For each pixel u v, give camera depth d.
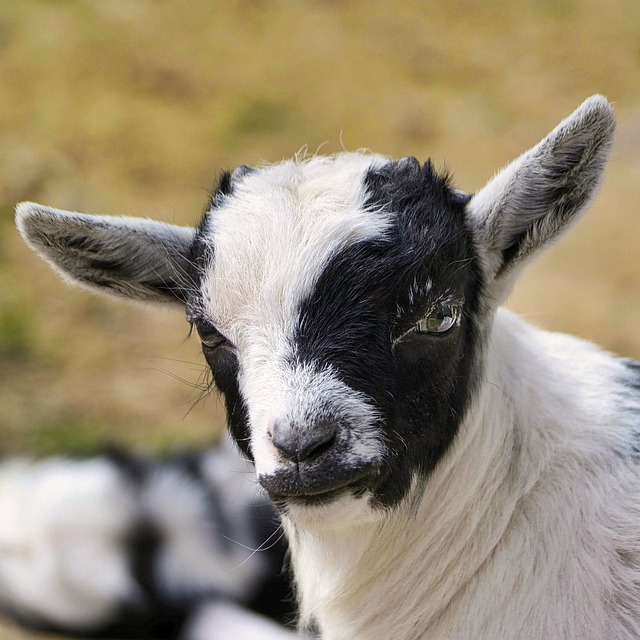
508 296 9.22
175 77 35.94
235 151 32.94
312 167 9.26
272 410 7.93
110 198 29.36
